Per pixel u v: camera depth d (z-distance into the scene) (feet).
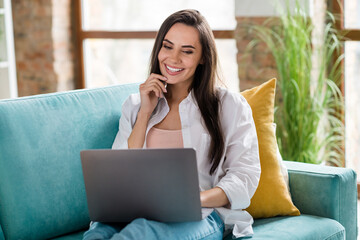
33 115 7.93
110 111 8.83
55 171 8.01
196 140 8.10
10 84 16.14
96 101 8.73
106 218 7.20
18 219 7.63
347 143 14.16
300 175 8.71
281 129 13.47
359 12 13.67
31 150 7.80
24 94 18.08
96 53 17.67
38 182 7.82
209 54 8.15
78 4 17.51
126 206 7.04
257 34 13.94
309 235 7.79
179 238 6.99
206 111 8.13
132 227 6.73
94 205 7.14
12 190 7.61
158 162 6.67
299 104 12.73
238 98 8.30
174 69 8.07
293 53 12.65
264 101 8.99
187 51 8.04
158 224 6.92
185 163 6.62
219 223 7.68
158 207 6.96
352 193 8.73
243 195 7.74
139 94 8.73
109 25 17.37
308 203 8.62
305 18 12.82
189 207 6.86
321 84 12.85
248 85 14.39
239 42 14.33
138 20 16.93
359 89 13.99
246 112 8.23
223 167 8.16
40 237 7.89
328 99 13.47
